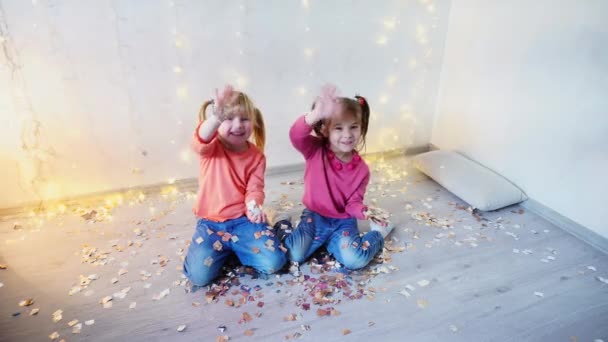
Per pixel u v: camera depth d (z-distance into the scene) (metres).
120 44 1.71
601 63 1.58
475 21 2.12
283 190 2.09
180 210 1.90
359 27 2.09
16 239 1.66
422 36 2.26
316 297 1.39
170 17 1.74
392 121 2.43
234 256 1.59
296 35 1.98
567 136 1.76
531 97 1.89
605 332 1.30
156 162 1.99
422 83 2.40
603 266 1.60
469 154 2.31
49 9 1.57
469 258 1.63
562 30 1.71
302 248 1.53
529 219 1.91
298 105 2.13
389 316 1.34
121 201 1.95
